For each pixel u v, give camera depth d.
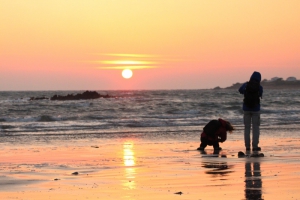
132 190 9.56
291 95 114.06
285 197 8.62
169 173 11.79
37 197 8.95
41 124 32.69
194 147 18.67
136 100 82.06
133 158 15.09
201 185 10.01
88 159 14.98
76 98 103.12
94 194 9.20
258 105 16.44
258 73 16.53
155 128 29.44
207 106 54.59
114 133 25.75
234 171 11.88
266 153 15.94
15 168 12.96
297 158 14.52
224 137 17.70
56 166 13.33
